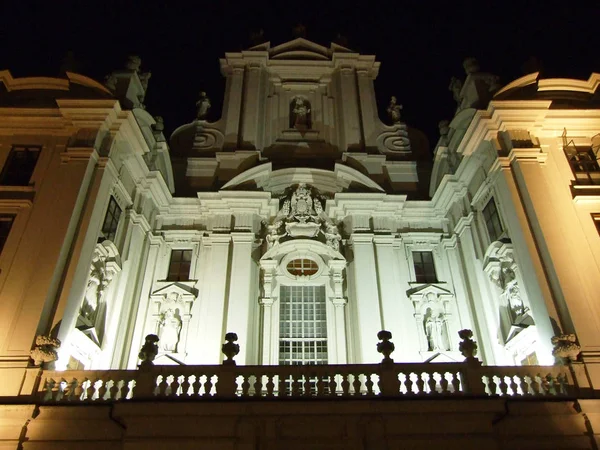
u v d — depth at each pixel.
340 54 29.27
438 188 23.72
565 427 14.12
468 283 21.98
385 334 15.41
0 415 13.92
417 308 21.94
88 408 14.06
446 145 24.55
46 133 19.41
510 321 18.83
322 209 24.22
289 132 27.39
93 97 19.52
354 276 22.27
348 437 13.70
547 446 13.90
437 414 13.94
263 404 13.89
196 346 20.56
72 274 16.44
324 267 22.69
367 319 20.94
